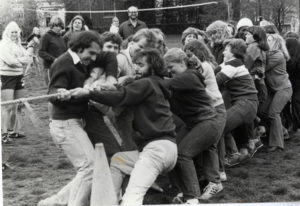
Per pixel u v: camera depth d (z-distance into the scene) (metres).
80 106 4.18
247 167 6.01
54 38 7.74
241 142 6.16
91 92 3.95
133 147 4.61
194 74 4.49
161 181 5.35
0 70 7.03
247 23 7.49
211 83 4.90
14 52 7.08
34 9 20.38
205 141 4.51
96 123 4.50
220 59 6.45
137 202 3.73
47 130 8.12
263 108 6.76
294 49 7.37
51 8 21.03
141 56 4.05
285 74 6.79
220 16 20.36
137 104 3.96
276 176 5.56
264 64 6.57
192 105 4.54
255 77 6.40
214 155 4.86
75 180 4.18
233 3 19.20
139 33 4.50
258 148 6.84
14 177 5.54
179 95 4.50
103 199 3.82
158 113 3.97
